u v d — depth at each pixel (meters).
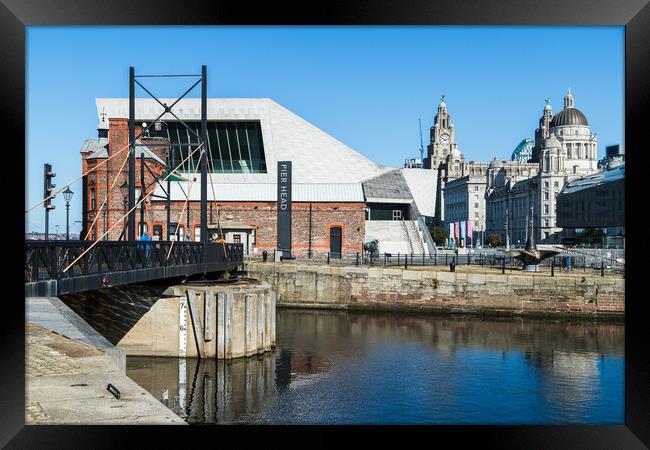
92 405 7.11
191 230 47.69
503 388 20.02
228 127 55.50
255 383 20.08
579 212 55.81
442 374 21.72
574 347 27.05
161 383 19.80
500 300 35.72
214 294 22.48
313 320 34.56
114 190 41.41
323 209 47.69
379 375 21.45
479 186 180.00
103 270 14.81
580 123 158.88
